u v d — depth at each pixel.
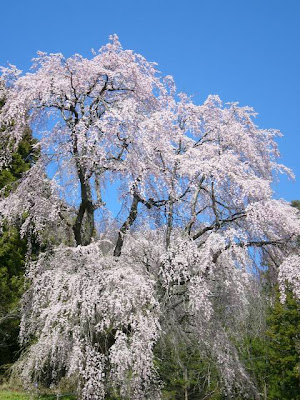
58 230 11.05
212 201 10.07
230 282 9.32
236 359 9.89
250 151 10.44
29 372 8.52
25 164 16.22
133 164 9.63
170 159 9.93
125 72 10.12
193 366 12.49
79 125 9.26
